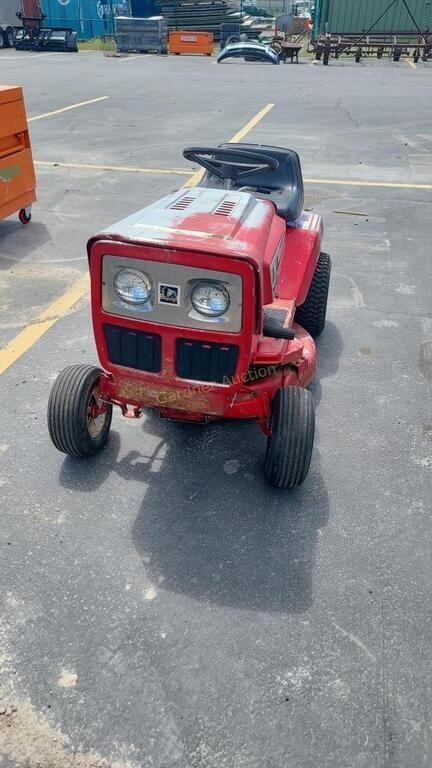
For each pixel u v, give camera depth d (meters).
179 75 20.08
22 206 6.64
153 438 3.60
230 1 32.69
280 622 2.57
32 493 3.18
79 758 2.09
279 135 11.46
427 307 5.36
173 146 10.44
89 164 9.27
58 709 2.23
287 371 3.12
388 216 7.53
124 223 2.74
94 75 19.47
